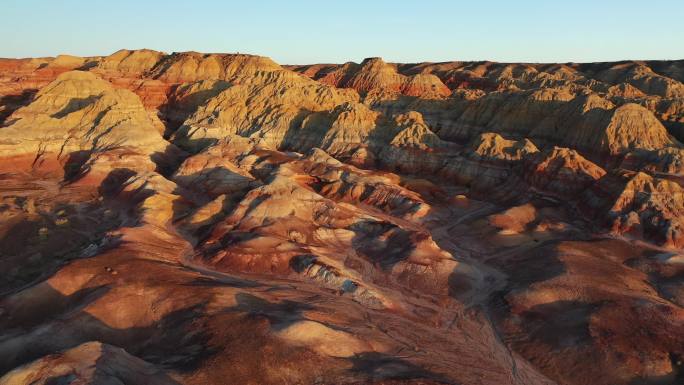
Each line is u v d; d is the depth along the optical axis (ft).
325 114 416.67
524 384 128.06
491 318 161.79
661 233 208.64
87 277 155.74
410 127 374.84
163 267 169.58
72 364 99.50
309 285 179.32
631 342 135.85
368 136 384.88
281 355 117.91
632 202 225.56
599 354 133.08
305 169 315.78
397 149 359.46
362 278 188.34
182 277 162.40
